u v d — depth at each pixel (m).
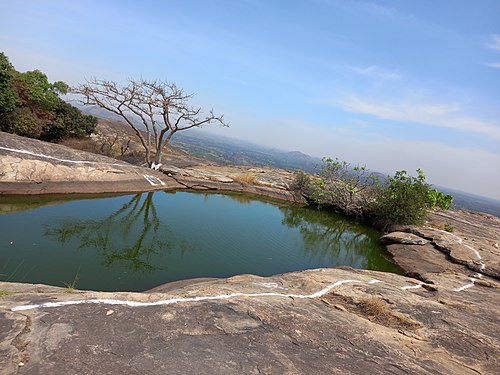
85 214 12.16
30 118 18.95
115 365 3.14
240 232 13.55
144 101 20.06
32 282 6.91
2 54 16.80
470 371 4.04
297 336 4.29
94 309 4.12
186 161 26.89
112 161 16.95
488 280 9.71
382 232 17.67
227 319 4.41
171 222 13.23
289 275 7.76
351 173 21.83
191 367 3.29
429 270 10.81
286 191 23.84
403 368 3.88
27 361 2.99
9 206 11.47
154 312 4.29
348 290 6.45
